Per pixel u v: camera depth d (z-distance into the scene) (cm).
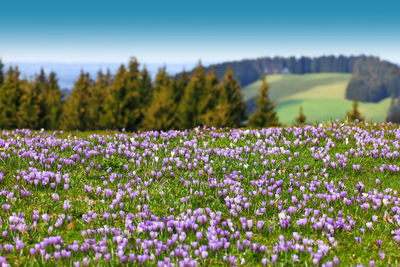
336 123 1650
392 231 729
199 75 7088
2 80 8375
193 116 6812
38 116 7094
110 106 6831
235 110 6825
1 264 538
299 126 1586
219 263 618
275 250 634
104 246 621
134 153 1187
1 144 1237
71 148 1260
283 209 856
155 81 8100
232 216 816
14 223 710
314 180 1028
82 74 8356
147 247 633
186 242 689
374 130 1522
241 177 1025
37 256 612
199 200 905
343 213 842
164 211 839
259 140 1363
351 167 1138
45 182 916
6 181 938
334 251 673
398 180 1034
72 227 740
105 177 1033
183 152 1224
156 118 6569
